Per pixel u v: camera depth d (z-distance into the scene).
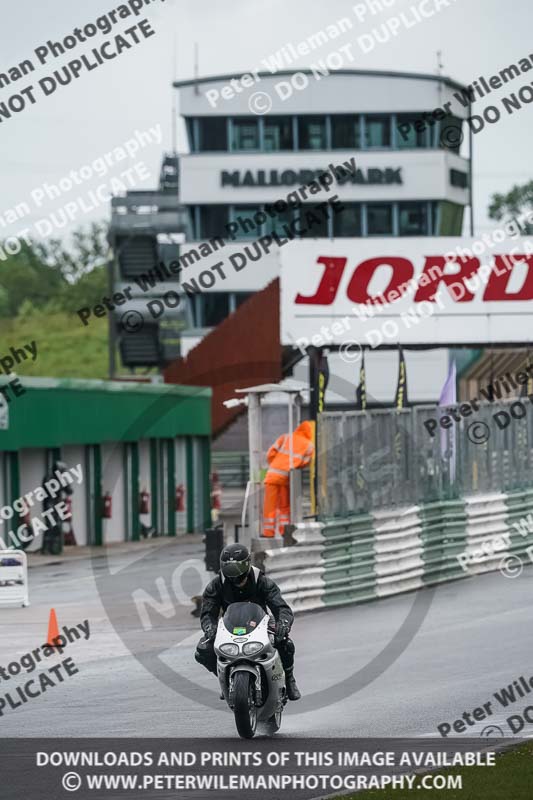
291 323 101.00
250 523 77.94
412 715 42.59
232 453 169.25
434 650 55.84
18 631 66.56
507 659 52.97
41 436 108.56
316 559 70.25
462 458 83.69
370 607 71.00
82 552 111.00
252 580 40.69
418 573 77.75
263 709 39.69
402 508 77.88
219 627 39.78
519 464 90.12
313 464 78.44
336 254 100.88
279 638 39.84
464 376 172.38
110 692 49.12
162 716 44.00
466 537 82.00
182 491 133.12
